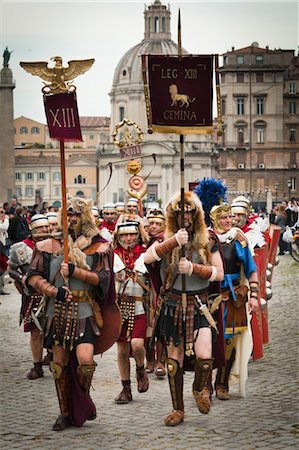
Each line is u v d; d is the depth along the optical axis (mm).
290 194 114875
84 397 8148
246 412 8633
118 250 9641
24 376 10734
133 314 9391
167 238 8312
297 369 10906
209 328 8203
